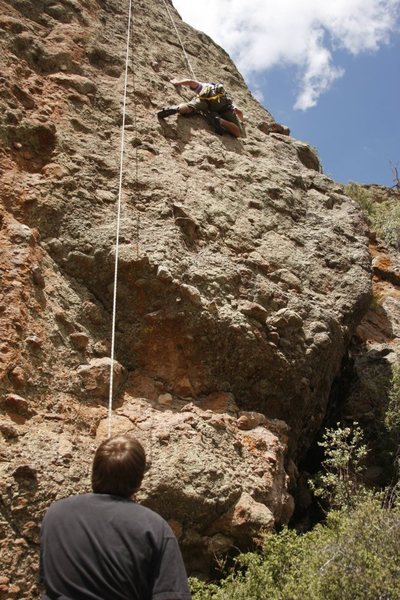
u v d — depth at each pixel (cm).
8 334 502
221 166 802
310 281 720
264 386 616
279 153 909
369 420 729
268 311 648
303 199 834
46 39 808
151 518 266
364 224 856
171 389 577
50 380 511
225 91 952
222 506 489
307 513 639
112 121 761
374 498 533
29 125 674
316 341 648
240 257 687
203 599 429
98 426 507
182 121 837
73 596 250
